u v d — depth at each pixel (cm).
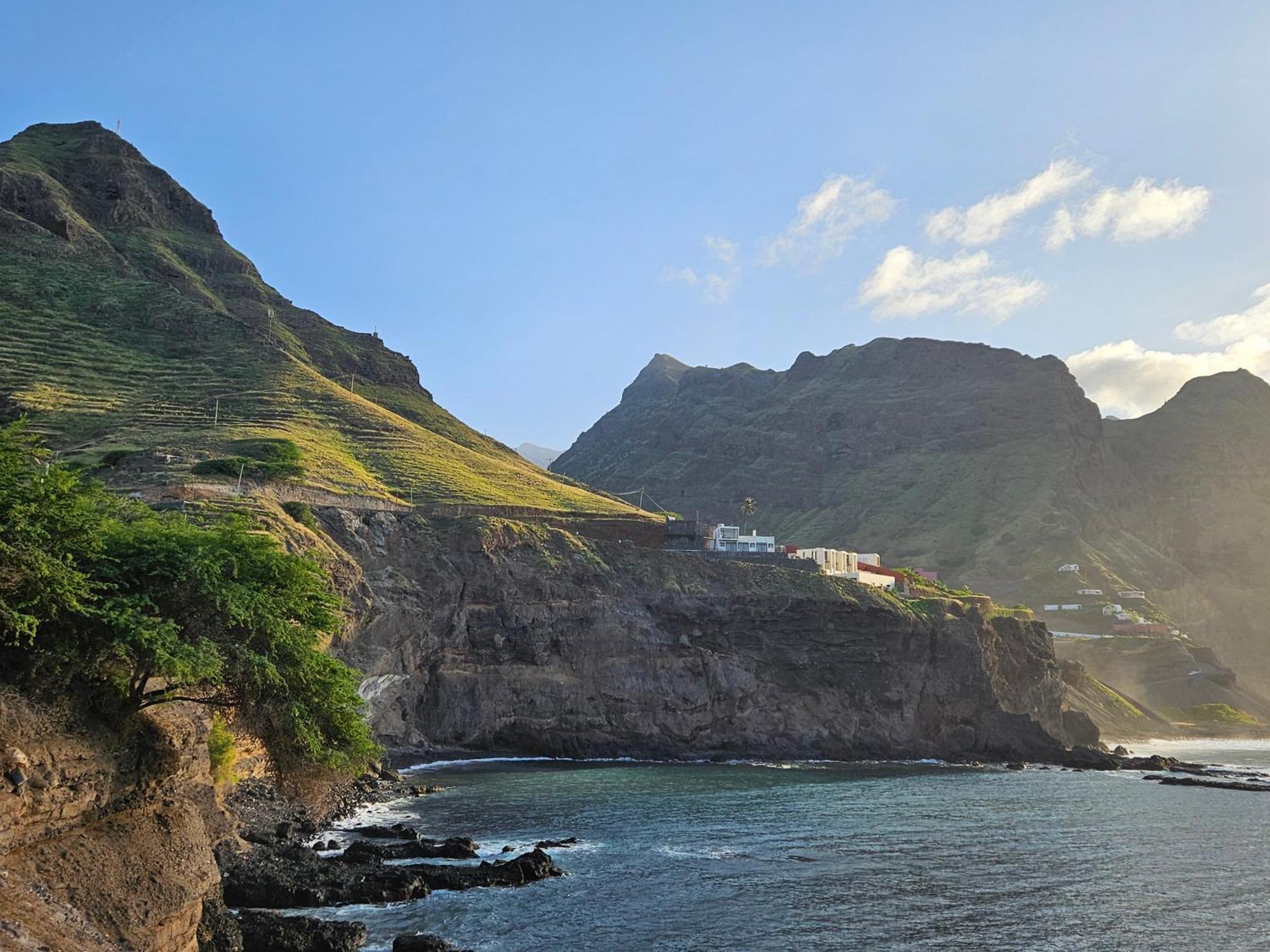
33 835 3325
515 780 10925
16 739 3356
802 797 10144
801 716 14688
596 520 16225
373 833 6919
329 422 17562
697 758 13862
